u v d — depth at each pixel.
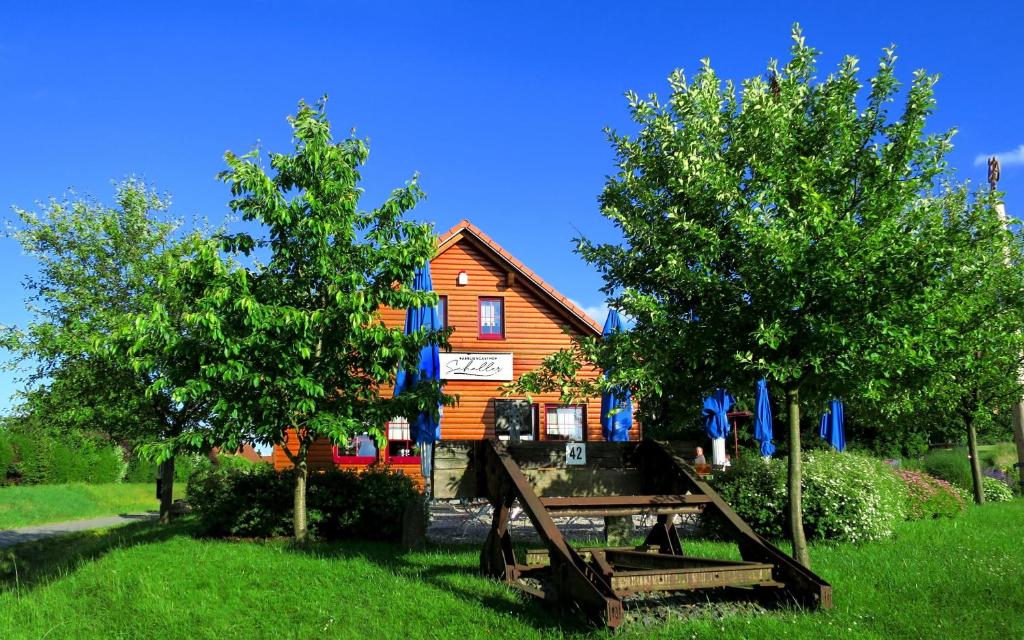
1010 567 8.64
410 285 12.34
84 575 9.37
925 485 14.47
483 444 8.79
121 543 12.52
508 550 8.09
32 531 21.64
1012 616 6.49
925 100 7.59
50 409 16.50
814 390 8.46
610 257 8.90
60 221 16.88
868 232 7.48
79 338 15.71
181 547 10.70
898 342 7.32
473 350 21.69
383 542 11.49
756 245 7.46
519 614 6.62
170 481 16.91
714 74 8.62
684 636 5.88
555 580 6.61
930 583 7.75
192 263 10.92
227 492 11.97
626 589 6.12
